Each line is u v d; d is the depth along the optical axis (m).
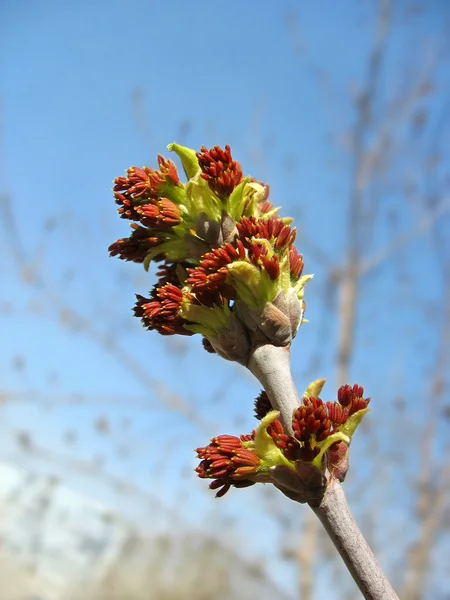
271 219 0.10
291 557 0.44
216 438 0.09
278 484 0.09
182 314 0.10
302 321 0.10
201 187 0.10
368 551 0.08
